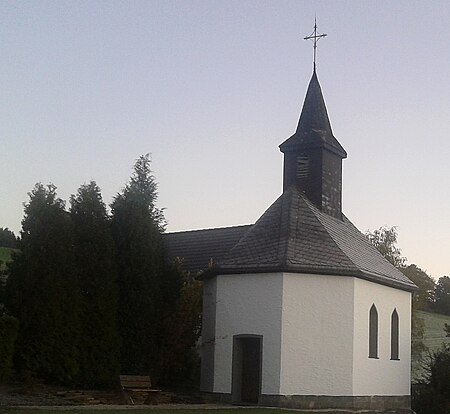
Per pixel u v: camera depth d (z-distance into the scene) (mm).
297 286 26453
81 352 25172
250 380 27094
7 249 50812
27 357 24125
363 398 27203
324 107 32875
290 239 27641
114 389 25484
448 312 69000
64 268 25328
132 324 27266
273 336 26141
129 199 28672
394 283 30859
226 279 27734
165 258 29609
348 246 29906
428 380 34375
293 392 25672
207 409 22734
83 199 27344
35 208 25672
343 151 33125
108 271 26531
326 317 26516
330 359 26266
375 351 29031
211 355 27703
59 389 24078
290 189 30875
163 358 28297
